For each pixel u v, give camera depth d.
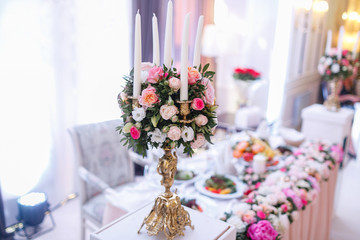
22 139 2.64
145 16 3.08
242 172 1.97
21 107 2.58
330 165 2.15
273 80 4.36
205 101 0.96
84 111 3.06
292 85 4.55
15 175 2.65
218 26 4.30
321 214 2.18
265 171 1.95
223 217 1.41
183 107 0.91
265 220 1.37
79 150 2.24
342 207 3.27
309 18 4.36
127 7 3.07
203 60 3.94
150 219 1.03
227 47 3.87
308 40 4.59
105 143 2.39
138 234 1.03
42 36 2.61
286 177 1.81
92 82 3.01
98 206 2.23
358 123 5.55
